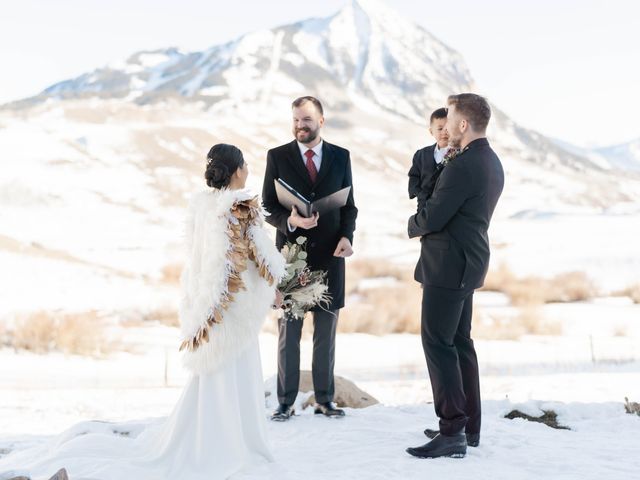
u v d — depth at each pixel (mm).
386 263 28906
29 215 37625
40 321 15625
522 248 36594
